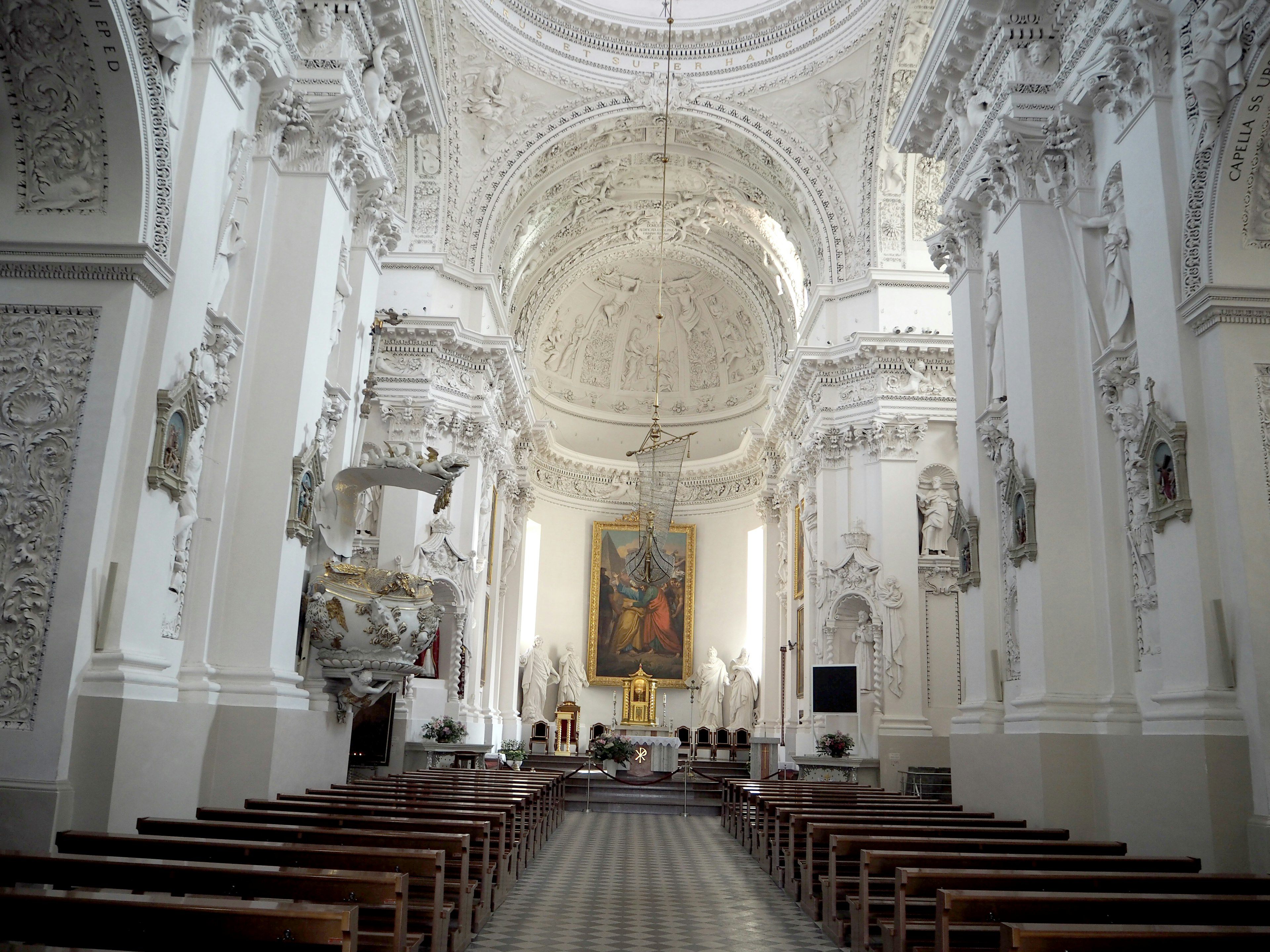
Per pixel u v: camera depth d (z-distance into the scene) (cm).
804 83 2130
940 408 1936
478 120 2133
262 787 779
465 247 2125
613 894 884
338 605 938
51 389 662
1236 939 360
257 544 832
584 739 2969
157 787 687
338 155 933
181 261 715
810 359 2030
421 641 974
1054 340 947
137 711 651
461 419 2030
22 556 637
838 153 2127
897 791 1761
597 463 3178
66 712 617
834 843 688
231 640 815
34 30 653
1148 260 806
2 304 671
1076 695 873
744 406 3131
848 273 2098
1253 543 696
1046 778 844
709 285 3102
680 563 3117
